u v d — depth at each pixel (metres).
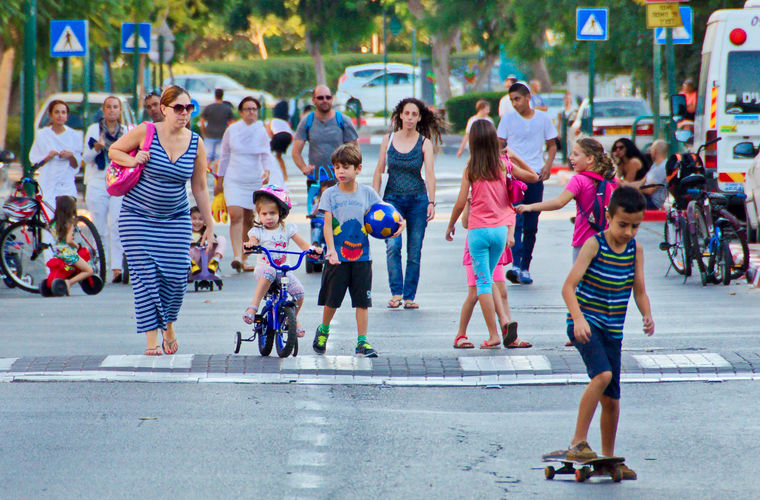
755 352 28.23
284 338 28.73
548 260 49.78
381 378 26.70
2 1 73.62
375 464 20.09
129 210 28.00
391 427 22.61
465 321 30.00
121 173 27.47
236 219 48.44
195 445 21.25
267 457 20.50
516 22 148.00
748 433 22.16
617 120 96.50
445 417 23.45
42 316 36.16
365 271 28.73
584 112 96.50
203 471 19.62
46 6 82.75
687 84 82.94
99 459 20.34
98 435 21.92
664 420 23.16
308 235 57.94
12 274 42.78
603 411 19.97
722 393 25.31
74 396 25.00
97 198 44.91
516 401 24.84
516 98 42.97
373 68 185.25
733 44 56.00
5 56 95.44
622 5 102.12
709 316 34.66
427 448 21.12
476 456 20.62
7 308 38.09
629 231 19.42
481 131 29.95
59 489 18.66
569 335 20.03
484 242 29.81
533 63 168.88
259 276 28.61
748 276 43.31
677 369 27.08
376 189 37.44
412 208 37.53
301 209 70.75
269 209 28.69
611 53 108.62
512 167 30.66
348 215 28.56
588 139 30.27
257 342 31.03
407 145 37.28
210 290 42.69
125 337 31.84
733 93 56.19
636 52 102.69
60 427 22.48
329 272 28.88
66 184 47.59
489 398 25.09
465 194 30.17
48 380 26.34
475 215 29.91
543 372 27.08
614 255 19.62
